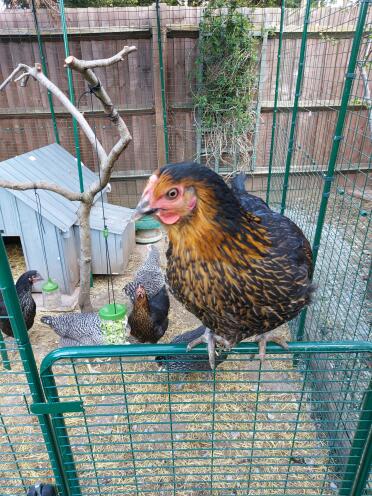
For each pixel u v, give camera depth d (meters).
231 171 2.69
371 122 1.20
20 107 2.47
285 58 2.43
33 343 1.61
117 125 1.21
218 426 1.22
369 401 0.72
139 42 2.38
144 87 2.48
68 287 1.87
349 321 1.44
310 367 1.38
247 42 2.33
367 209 1.69
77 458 1.11
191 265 0.60
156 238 2.47
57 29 2.28
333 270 1.66
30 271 1.54
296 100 1.43
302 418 1.25
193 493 1.04
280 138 2.41
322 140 2.32
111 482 1.06
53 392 0.70
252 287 0.61
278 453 1.13
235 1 2.29
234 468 1.10
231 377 1.40
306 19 1.29
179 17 2.33
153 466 1.09
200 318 0.69
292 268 0.66
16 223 1.73
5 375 1.42
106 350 0.66
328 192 1.19
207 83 2.43
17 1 2.42
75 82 2.43
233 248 0.59
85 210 1.48
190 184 0.55
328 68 2.01
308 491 1.04
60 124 2.54
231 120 2.53
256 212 0.84
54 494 0.99
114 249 1.97
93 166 2.66
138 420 1.25
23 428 1.21
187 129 2.60
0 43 2.33
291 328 1.66
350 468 0.79
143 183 2.76
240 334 0.71
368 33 1.29
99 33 2.32
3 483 1.07
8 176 1.74
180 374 1.42
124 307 1.47
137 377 1.42
